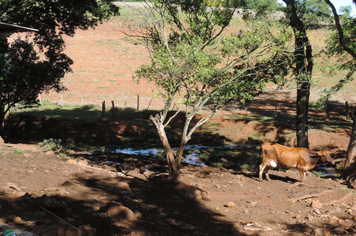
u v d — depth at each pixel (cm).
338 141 2092
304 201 1025
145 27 1159
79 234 521
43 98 3466
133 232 616
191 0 1185
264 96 3738
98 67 4569
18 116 2600
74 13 1812
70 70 2161
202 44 1108
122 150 2069
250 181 1262
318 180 1301
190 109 3056
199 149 2027
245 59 1117
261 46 1083
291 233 761
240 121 2677
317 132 2216
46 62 2055
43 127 2500
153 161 1656
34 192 742
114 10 1862
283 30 1115
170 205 887
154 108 3170
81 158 1526
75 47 5284
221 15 1180
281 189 1153
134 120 2716
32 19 1828
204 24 1194
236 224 794
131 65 4631
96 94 3669
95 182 979
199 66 1017
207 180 1259
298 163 1200
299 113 1823
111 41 5491
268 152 1239
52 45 2030
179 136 2406
